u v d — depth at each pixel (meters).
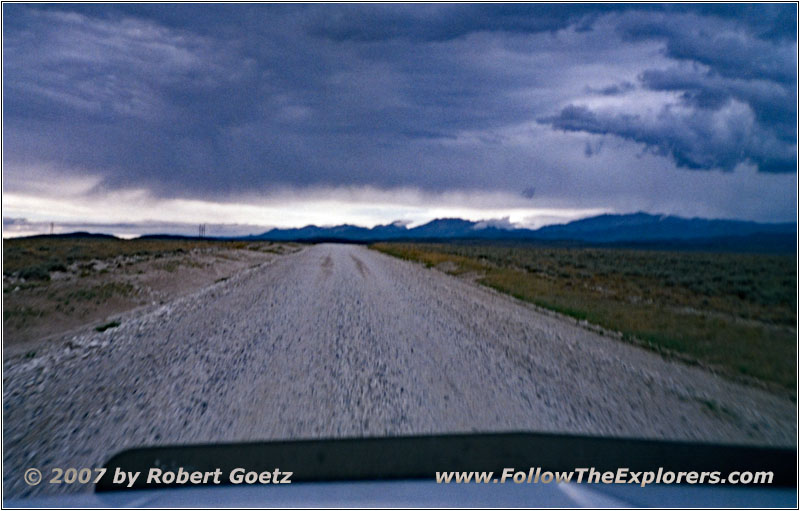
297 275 25.44
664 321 12.41
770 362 8.87
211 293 18.23
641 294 18.14
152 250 41.62
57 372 8.12
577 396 6.81
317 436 5.32
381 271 28.83
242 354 8.91
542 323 12.37
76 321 13.32
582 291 18.84
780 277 21.45
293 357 8.69
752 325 12.52
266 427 5.58
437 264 35.19
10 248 31.50
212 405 6.32
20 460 4.86
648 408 6.43
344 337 10.37
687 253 44.72
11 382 7.65
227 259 39.78
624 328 11.55
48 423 5.84
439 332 10.97
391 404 6.34
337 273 26.83
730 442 5.35
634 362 8.83
